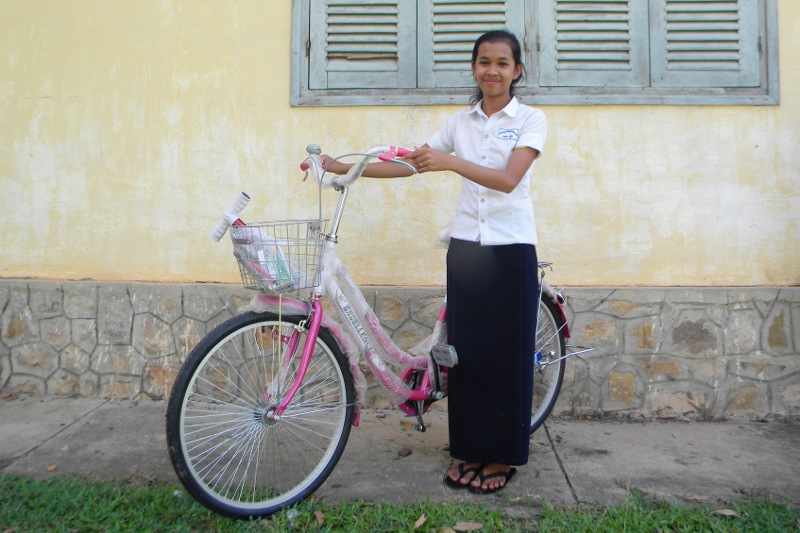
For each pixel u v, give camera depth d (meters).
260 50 3.43
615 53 3.37
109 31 3.47
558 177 3.34
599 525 2.16
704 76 3.35
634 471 2.61
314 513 2.24
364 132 3.40
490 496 2.40
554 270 3.35
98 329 3.41
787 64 3.30
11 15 3.49
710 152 3.31
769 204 3.30
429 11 3.40
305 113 3.42
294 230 3.38
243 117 3.43
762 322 3.22
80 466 2.62
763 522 2.18
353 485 2.49
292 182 3.42
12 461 2.66
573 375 3.27
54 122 3.49
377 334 2.46
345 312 2.36
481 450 2.42
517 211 2.36
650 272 3.33
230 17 3.43
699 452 2.81
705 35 3.35
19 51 3.49
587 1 3.36
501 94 2.34
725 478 2.54
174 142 3.46
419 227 3.39
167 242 3.47
